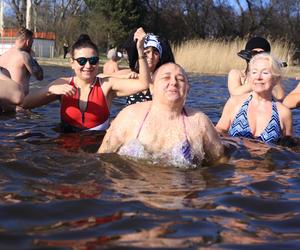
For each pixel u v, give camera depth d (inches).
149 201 57.5
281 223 52.2
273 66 95.4
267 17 945.5
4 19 924.0
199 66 417.4
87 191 60.4
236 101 101.3
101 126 107.5
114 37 800.3
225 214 54.3
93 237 46.3
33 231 47.5
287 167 76.9
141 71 102.7
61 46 720.3
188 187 64.1
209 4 967.0
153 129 78.3
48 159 76.2
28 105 114.1
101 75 121.5
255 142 92.8
